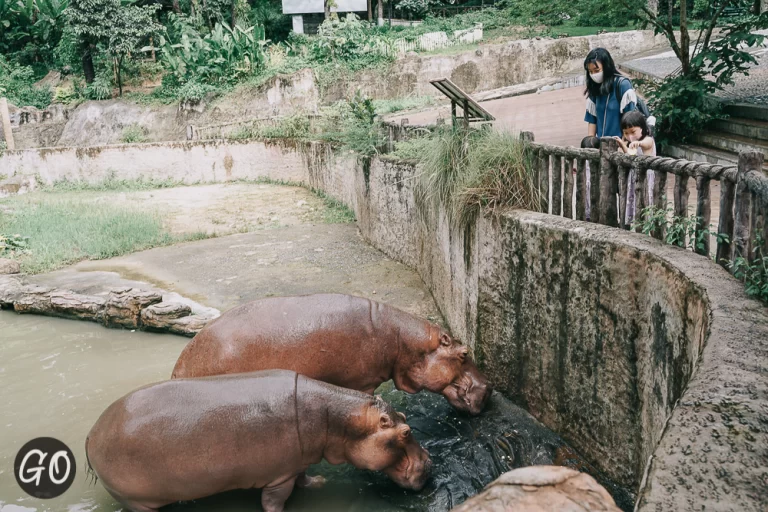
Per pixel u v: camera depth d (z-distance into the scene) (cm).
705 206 440
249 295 944
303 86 2542
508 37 2916
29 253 1223
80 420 600
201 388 444
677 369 394
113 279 1065
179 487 434
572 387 539
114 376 702
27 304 933
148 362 741
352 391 472
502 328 635
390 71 2633
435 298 873
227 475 436
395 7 3644
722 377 278
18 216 1523
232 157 2061
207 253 1189
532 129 1252
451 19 3244
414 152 1009
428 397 642
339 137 1511
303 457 452
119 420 435
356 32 2753
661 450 234
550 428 575
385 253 1117
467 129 740
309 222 1409
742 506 200
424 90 2644
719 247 419
